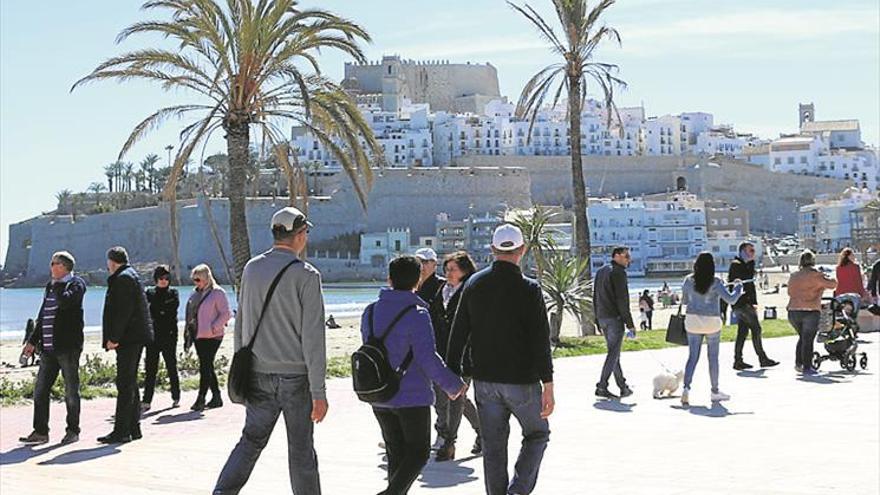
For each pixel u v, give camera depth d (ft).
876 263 69.46
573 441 34.55
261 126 83.82
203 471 30.78
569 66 109.81
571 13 106.93
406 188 505.25
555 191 606.55
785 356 65.10
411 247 478.59
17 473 30.91
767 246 533.55
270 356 21.65
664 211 502.38
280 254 22.15
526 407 22.43
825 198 631.56
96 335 124.06
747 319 57.62
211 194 463.01
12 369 77.71
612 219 493.77
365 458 32.65
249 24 76.95
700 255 43.68
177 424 42.34
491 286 22.53
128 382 37.37
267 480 29.01
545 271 89.25
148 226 507.71
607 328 46.62
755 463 29.91
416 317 22.99
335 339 105.09
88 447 36.35
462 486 27.78
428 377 23.20
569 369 61.62
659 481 27.45
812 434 35.06
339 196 503.20
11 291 537.65
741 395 46.19
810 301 54.44
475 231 477.36
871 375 53.36
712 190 628.28
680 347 77.15
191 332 48.34
